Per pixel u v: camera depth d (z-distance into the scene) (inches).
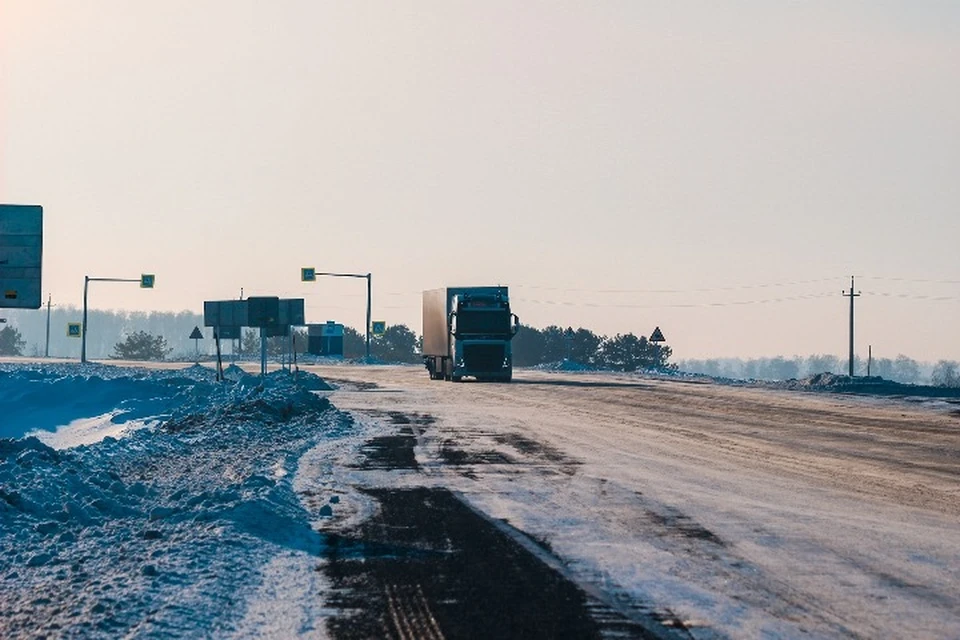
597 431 1325.0
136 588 444.5
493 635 385.4
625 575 489.1
